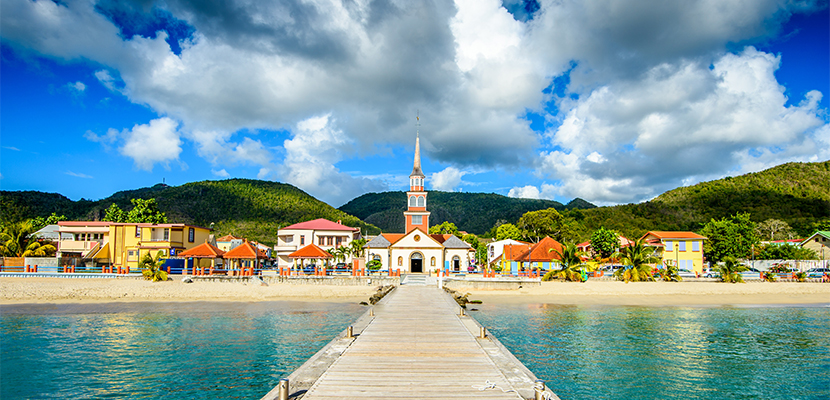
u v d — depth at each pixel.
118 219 94.81
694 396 20.08
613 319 38.16
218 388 20.70
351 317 38.81
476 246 131.75
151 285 53.75
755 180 182.88
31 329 33.59
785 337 31.34
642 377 22.50
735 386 21.33
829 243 85.12
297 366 23.92
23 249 70.38
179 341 29.56
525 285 57.34
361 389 13.85
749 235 87.06
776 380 22.22
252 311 42.28
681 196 175.12
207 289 53.47
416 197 89.38
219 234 156.62
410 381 14.70
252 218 177.50
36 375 22.48
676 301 49.97
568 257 61.41
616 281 60.12
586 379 22.17
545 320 37.44
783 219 135.50
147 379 21.91
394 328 24.88
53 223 98.19
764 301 50.44
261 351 27.00
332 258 69.31
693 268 78.12
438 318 28.83
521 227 127.50
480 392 13.62
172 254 69.31
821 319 38.72
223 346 28.20
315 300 50.38
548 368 23.91
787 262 79.31
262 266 80.56
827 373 23.34
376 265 70.62
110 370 23.30
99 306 45.53
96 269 63.19
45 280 56.00
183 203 176.25
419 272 75.75
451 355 18.34
